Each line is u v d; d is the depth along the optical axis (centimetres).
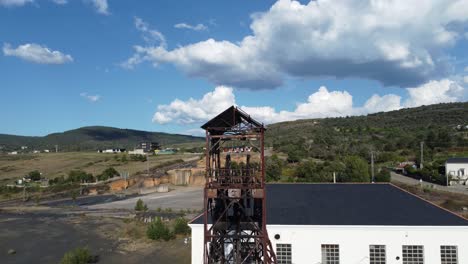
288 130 19300
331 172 7606
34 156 18762
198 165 11644
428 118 18362
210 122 2602
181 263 3484
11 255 4112
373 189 3803
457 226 2717
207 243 2827
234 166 3206
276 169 8406
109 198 8731
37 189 10112
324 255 2830
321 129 17850
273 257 2684
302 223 2855
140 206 6644
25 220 6262
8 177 12469
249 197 2623
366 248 2794
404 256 2770
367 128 16675
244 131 2656
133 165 13575
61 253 4131
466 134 13912
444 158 10400
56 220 6197
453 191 6888
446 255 2745
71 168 14062
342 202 3375
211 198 2794
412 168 9344
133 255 3834
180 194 8819
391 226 2764
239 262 2644
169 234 4438
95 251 4069
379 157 11375
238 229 2703
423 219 2881
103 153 19800
